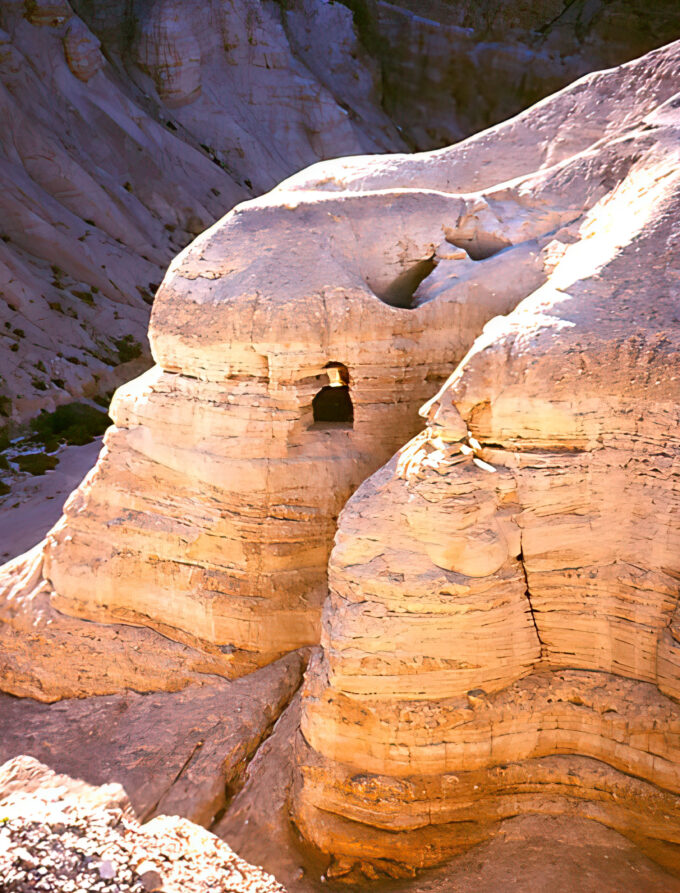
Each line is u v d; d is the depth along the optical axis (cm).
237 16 3105
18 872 481
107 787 645
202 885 504
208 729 677
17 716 732
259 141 3092
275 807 618
